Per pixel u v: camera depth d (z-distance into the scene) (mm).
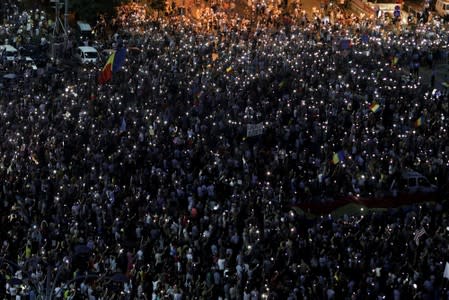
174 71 75312
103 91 70000
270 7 101125
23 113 64812
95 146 60156
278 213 53094
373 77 76375
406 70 83688
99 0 91375
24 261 46531
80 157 58625
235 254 49938
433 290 46781
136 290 45812
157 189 55812
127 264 47594
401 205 56438
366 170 59469
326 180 57469
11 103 66500
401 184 58281
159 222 51281
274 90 72750
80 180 55375
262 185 56344
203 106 68188
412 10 106562
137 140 61531
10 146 59469
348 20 97250
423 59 86188
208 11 96500
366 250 50094
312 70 77625
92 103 66688
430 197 57656
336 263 48250
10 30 87750
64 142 60281
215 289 46469
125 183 56750
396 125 66188
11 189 54469
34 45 83750
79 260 47125
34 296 43031
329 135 64625
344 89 73250
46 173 56438
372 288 46219
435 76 83875
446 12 104750
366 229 52406
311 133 64625
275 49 82438
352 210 55406
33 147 59188
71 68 77750
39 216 51812
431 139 64688
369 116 67875
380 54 84875
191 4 103062
